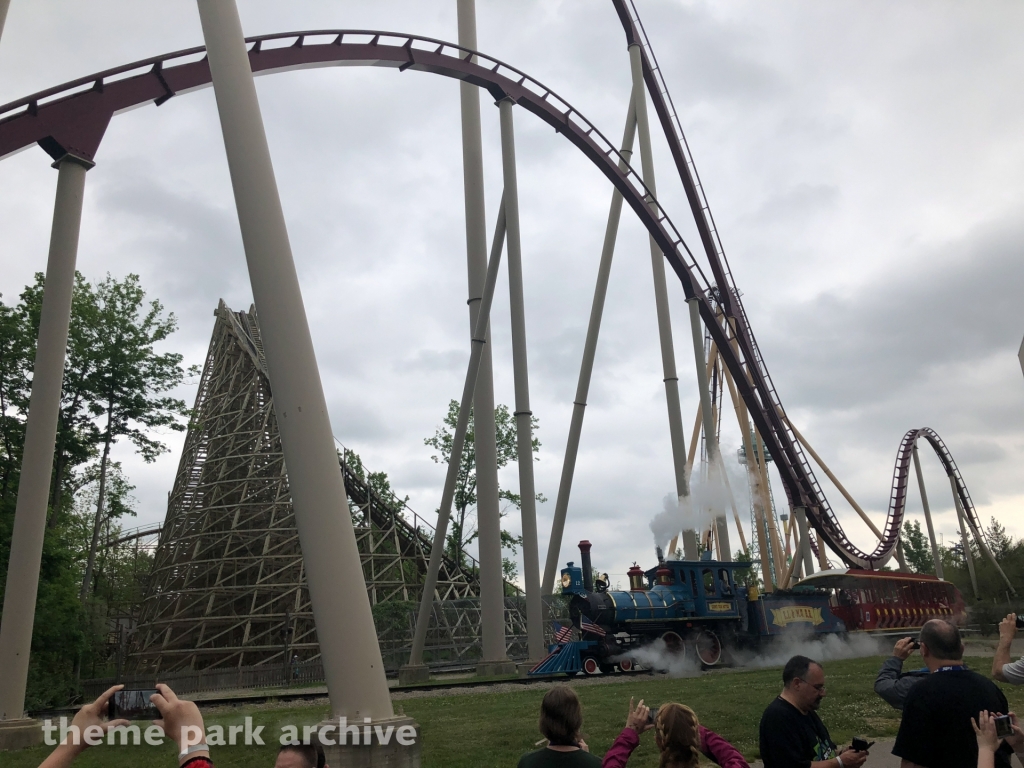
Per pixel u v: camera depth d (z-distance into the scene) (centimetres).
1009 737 476
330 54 2478
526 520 2705
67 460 3741
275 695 2228
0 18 1327
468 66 2784
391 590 4950
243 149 1060
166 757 1259
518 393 2769
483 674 2692
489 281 2992
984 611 4784
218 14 1104
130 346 3838
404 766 903
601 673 2586
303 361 1000
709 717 1352
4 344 3375
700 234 4150
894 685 580
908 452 5266
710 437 3525
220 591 4431
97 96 1886
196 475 5594
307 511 955
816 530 4622
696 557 3266
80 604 3612
